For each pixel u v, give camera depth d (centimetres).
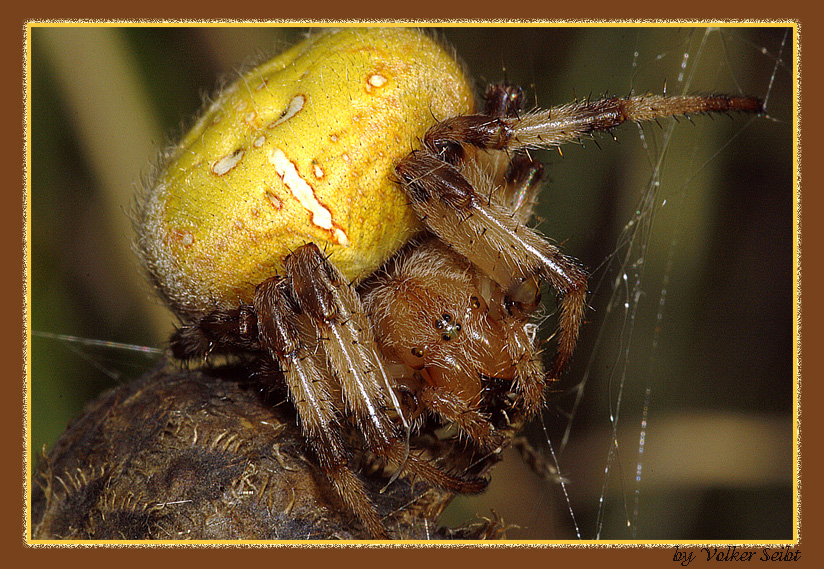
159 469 8
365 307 8
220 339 8
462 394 8
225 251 8
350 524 8
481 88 9
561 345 8
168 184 8
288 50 9
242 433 8
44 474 9
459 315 8
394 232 8
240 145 8
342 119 8
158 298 9
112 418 8
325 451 8
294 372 8
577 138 8
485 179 8
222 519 8
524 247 8
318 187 8
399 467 8
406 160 8
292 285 8
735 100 8
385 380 8
